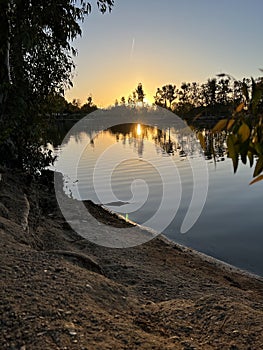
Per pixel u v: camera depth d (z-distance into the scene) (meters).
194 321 3.45
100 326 2.94
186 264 6.57
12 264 3.93
